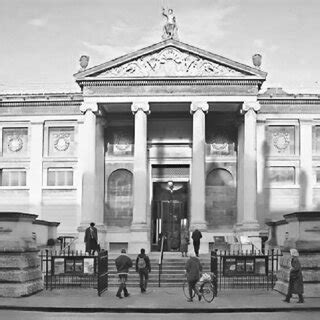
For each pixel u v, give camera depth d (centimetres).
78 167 6006
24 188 6025
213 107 5641
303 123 5975
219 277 3806
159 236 5884
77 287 3703
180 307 2877
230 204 5934
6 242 3303
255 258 3609
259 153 5956
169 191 6028
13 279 3272
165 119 6016
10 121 6100
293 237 3409
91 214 5353
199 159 5353
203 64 5425
